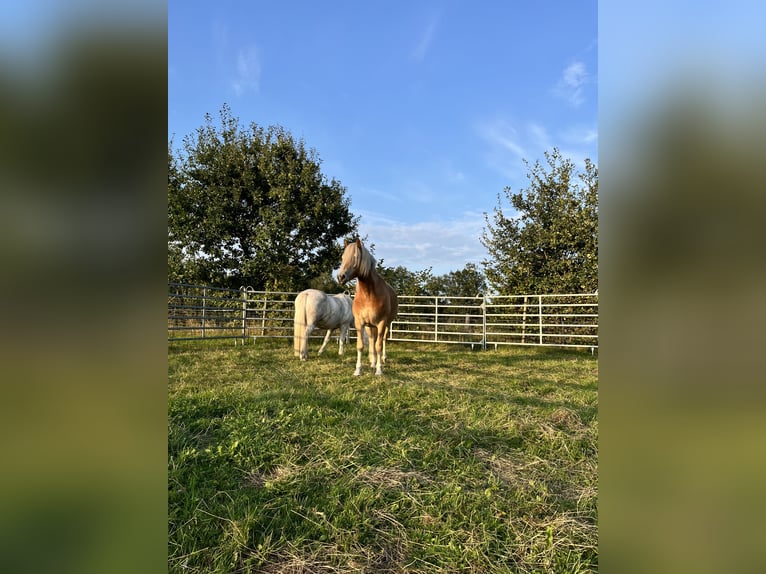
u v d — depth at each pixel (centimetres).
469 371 604
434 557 164
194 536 171
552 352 918
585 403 395
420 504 196
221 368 554
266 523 182
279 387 433
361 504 197
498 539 173
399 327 1177
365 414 333
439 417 335
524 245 1130
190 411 320
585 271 1034
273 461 241
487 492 206
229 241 1187
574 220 1077
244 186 1182
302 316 689
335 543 170
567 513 191
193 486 205
